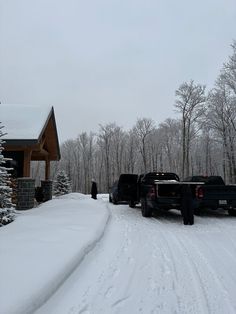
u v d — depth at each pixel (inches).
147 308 168.6
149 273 223.8
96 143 3004.4
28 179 553.6
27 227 334.0
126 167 2738.7
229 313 163.6
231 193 509.0
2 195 391.2
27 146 554.3
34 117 616.1
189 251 284.4
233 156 1393.9
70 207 528.4
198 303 175.6
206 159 1910.7
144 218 495.2
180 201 459.2
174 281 208.8
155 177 572.4
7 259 213.5
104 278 211.8
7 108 673.0
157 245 306.7
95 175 3006.9
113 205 724.0
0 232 306.3
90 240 285.9
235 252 281.4
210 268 236.2
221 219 485.7
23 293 158.7
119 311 163.9
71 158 3043.8
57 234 298.8
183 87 1763.0
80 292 187.0
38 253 229.9
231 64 1362.0
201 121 1646.2
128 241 323.3
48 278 182.1
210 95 1499.8
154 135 2556.6
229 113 1413.6
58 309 163.3
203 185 506.0
